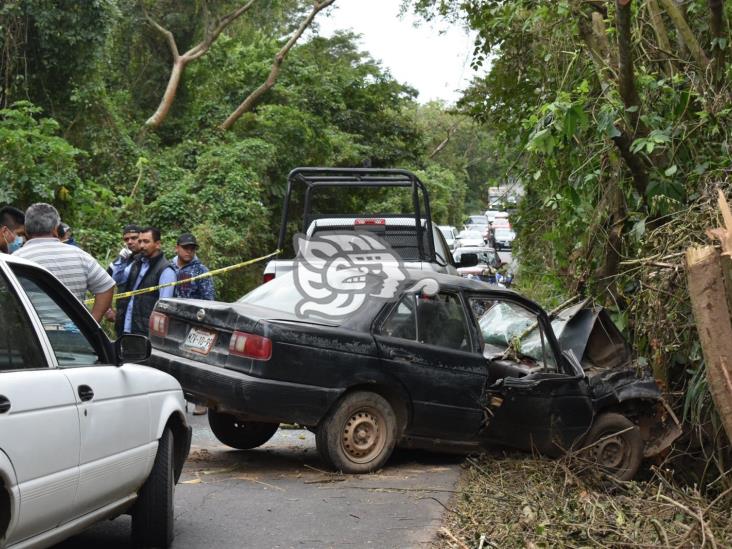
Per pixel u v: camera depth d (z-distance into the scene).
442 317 7.55
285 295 7.65
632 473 7.87
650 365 8.41
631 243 9.08
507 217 12.78
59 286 4.61
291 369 6.78
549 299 10.77
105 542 5.34
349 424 7.10
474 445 7.70
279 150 26.92
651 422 8.20
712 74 9.01
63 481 4.07
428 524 5.82
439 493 6.64
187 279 9.81
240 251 21.83
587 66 10.45
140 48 29.69
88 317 4.79
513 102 12.47
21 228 7.36
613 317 9.02
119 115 24.41
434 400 7.37
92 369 4.57
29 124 16.67
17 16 19.25
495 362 8.01
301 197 27.08
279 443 8.73
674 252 7.17
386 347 7.17
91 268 7.02
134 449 4.81
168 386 5.41
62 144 16.33
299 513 6.01
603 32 9.67
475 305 8.06
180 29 29.95
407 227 12.52
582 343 8.12
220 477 7.03
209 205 21.69
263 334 6.74
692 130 8.69
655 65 9.86
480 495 6.54
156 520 5.11
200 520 5.79
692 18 10.11
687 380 8.41
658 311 7.47
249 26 32.38
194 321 7.18
